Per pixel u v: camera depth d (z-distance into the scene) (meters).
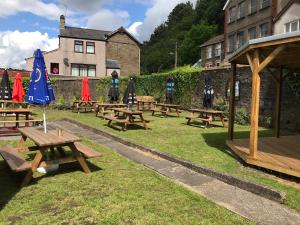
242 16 35.62
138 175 6.34
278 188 5.66
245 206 4.96
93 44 41.97
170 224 4.28
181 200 5.09
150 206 4.83
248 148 7.99
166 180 6.05
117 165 7.06
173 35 87.31
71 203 4.89
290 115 12.45
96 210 4.65
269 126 13.32
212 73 17.73
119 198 5.11
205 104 14.94
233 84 9.07
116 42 45.19
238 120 14.44
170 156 7.59
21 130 7.32
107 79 26.23
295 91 12.18
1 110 10.88
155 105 19.70
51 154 7.70
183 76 20.23
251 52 7.14
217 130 12.35
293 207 4.91
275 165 6.33
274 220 4.47
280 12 27.66
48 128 7.79
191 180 6.21
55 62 40.38
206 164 7.04
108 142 9.81
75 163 7.09
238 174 6.43
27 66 39.41
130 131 11.80
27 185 5.64
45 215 4.46
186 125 13.80
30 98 6.71
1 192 5.29
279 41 6.05
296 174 5.93
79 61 41.34
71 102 23.47
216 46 46.31
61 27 42.09
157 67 83.75
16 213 4.52
